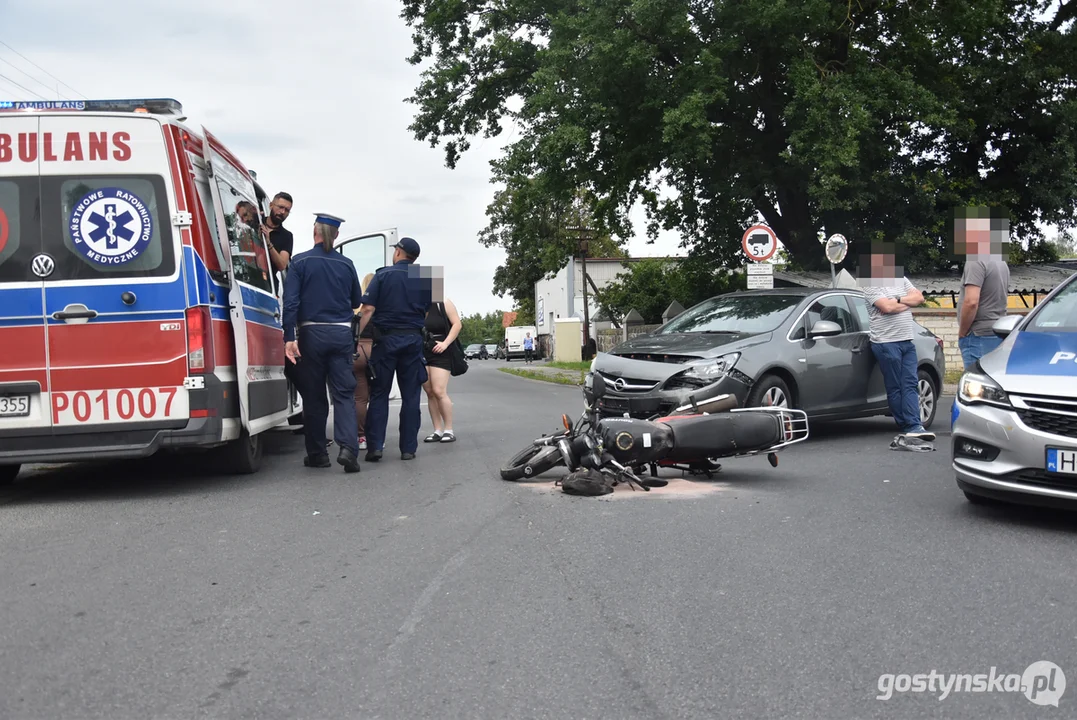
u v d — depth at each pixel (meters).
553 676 3.49
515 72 28.14
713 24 23.38
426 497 7.07
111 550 5.54
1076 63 27.97
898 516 6.12
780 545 5.37
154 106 7.30
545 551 5.32
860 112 22.62
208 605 4.42
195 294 7.27
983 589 4.47
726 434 7.26
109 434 7.20
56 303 7.15
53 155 7.20
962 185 29.53
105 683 3.47
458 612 4.26
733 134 26.11
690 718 3.11
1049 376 5.70
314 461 8.81
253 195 9.47
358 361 10.40
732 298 10.94
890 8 25.12
